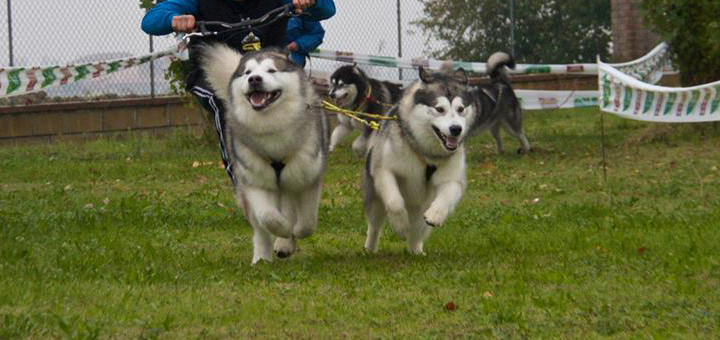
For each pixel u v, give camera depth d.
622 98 9.03
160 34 5.70
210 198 8.39
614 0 17.94
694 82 12.41
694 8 12.08
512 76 16.72
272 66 4.75
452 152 5.46
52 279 4.64
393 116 5.65
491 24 16.83
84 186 9.38
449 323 3.92
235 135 4.93
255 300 4.29
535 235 6.22
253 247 5.60
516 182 9.30
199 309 4.11
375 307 4.19
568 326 3.84
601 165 10.36
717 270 4.81
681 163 10.02
